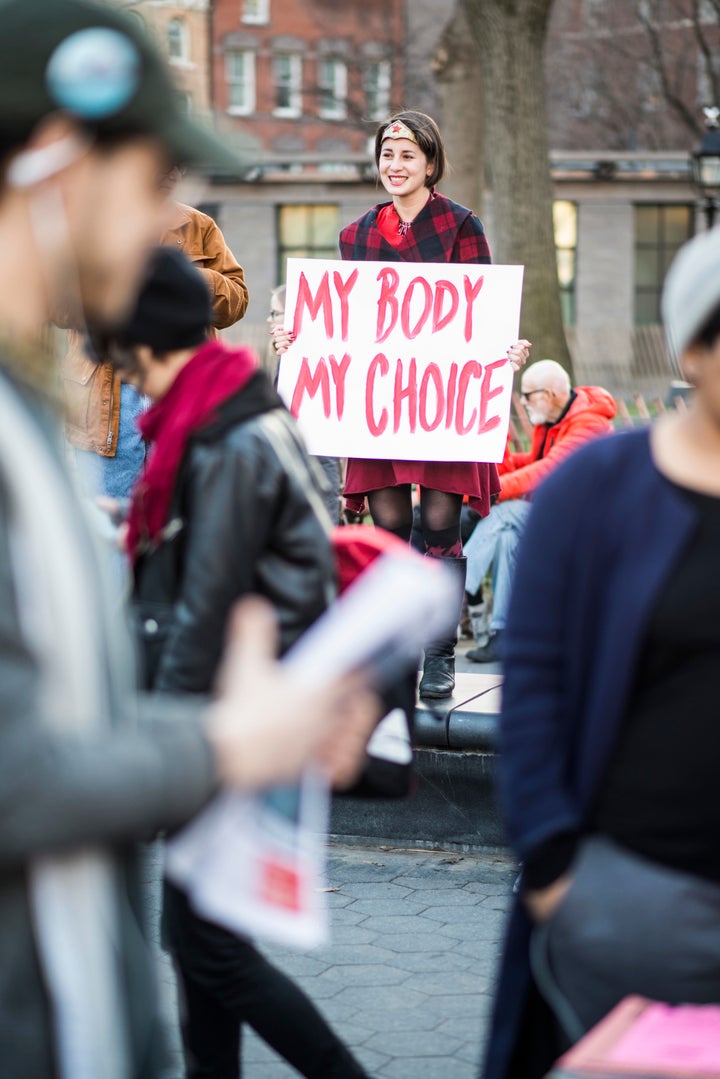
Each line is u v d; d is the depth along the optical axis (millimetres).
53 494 1711
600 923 2504
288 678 1750
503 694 2689
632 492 2559
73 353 3764
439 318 7168
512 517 9727
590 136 49250
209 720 1728
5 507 1670
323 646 1770
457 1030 4613
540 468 9695
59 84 1674
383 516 7324
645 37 47781
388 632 1772
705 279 2449
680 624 2451
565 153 41812
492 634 9891
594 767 2551
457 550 7168
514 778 2627
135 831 1646
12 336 1765
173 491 3422
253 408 3445
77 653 1695
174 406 3455
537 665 2646
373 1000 4848
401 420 7152
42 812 1566
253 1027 3586
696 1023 2354
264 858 2016
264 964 3594
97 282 1819
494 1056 2730
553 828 2555
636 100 48344
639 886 2484
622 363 36062
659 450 2574
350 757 1873
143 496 3465
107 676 1763
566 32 49125
